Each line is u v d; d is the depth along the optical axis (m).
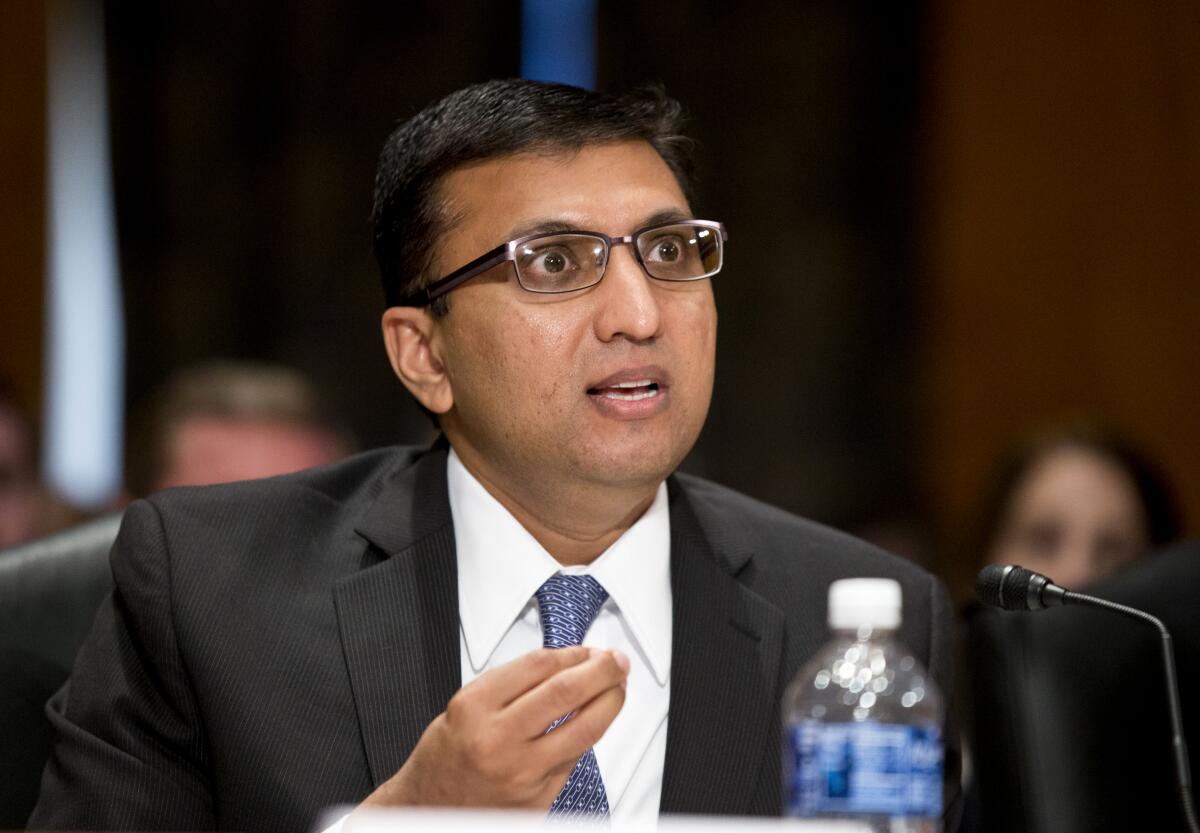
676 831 2.25
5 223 10.07
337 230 10.41
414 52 10.45
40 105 10.12
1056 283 10.22
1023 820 3.47
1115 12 10.17
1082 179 10.20
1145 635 3.60
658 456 3.48
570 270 3.51
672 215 3.57
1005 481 5.99
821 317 10.41
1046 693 3.54
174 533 3.68
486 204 3.59
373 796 2.77
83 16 10.23
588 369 3.47
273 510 3.80
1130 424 10.12
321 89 10.42
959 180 10.29
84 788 3.46
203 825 3.52
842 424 10.38
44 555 4.02
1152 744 3.53
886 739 2.49
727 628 3.68
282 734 3.40
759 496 10.38
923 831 2.48
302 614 3.57
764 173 10.41
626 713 3.58
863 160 10.41
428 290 3.69
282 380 6.43
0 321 10.05
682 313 3.54
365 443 10.34
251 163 10.41
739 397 10.43
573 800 3.32
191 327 10.28
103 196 10.23
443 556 3.69
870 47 10.41
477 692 2.68
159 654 3.53
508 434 3.53
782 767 3.51
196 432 6.14
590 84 10.41
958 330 10.29
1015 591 3.16
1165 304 10.12
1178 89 10.09
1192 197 10.09
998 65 10.27
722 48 10.41
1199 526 9.98
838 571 3.90
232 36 10.38
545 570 3.65
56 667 3.91
